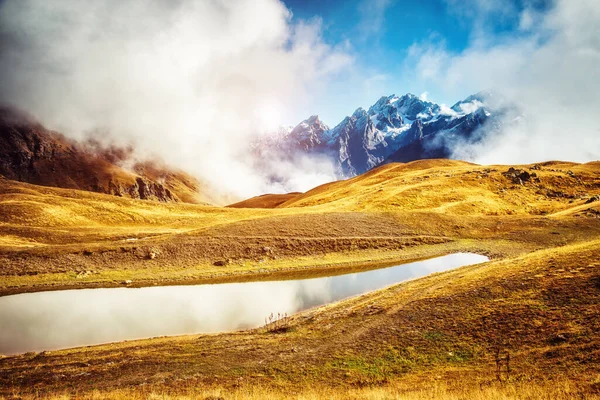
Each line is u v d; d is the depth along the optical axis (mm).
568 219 95812
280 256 75375
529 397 18500
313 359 29312
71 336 39625
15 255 66625
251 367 28609
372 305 40938
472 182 149250
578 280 33281
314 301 51188
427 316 34438
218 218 129750
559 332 26578
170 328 41875
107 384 26781
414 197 132500
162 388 25391
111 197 143000
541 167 175000
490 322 30609
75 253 69188
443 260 73312
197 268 68938
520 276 38344
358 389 22766
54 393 25156
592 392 18172
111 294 56406
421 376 24859
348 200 147500
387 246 82000
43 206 114375
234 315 46094
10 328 42000
